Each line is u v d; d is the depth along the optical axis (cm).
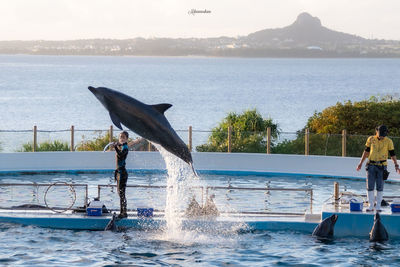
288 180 2109
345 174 2178
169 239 1299
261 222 1399
